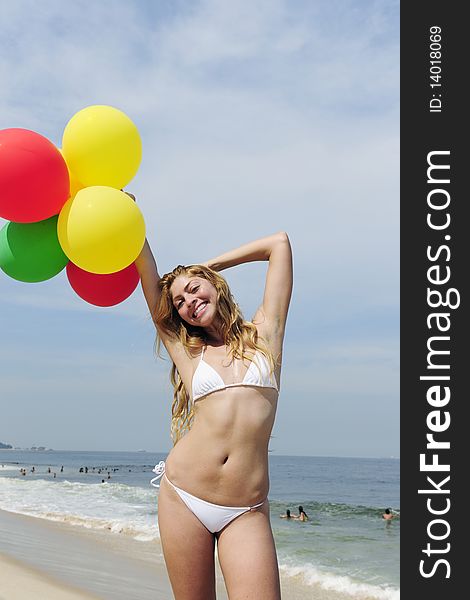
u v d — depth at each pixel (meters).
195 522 3.37
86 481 40.59
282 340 3.65
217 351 3.56
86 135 3.67
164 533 3.43
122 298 3.96
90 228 3.47
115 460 120.75
